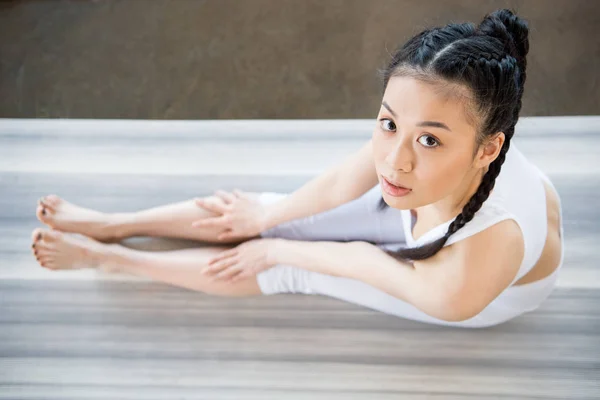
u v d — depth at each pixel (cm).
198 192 175
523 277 148
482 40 116
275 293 165
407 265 148
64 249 164
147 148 183
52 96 196
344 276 155
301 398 155
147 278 167
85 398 158
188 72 198
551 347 157
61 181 178
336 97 192
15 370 161
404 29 198
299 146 181
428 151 123
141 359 161
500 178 136
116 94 196
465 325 158
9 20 205
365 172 153
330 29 200
